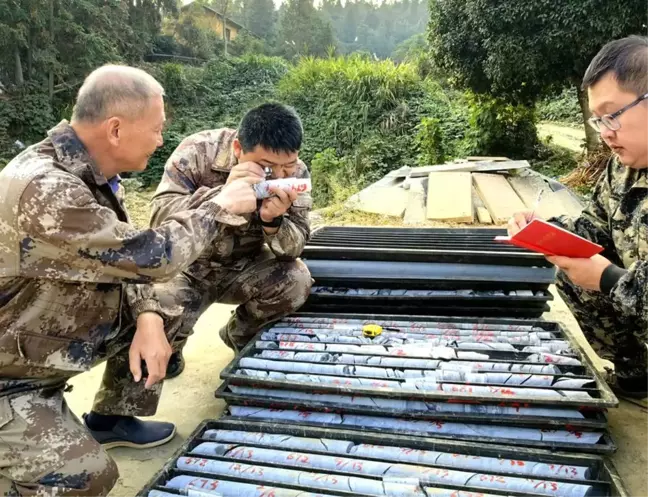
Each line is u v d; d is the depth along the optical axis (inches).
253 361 79.9
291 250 89.0
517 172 288.8
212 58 813.9
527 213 81.5
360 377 75.2
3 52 554.6
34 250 55.6
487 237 116.5
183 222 63.4
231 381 76.1
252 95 697.6
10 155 506.9
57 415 58.9
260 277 90.9
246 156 77.3
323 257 101.1
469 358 78.5
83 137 59.9
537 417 66.4
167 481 60.9
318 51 1518.2
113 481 59.3
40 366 59.0
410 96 550.6
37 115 545.0
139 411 76.0
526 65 348.2
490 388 70.2
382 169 478.9
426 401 70.5
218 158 87.0
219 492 58.4
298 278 92.0
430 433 68.3
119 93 58.5
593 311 82.3
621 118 62.6
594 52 331.0
